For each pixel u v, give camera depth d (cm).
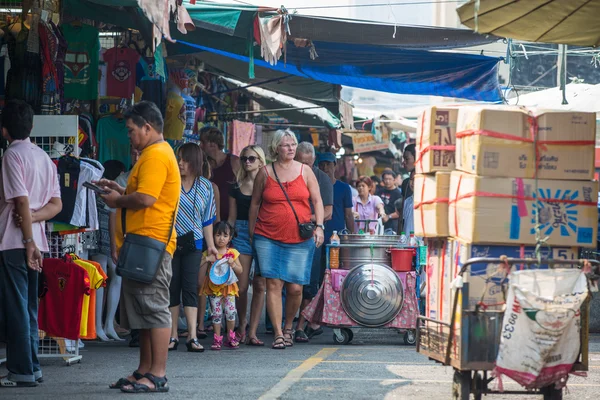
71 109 1738
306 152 1650
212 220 1441
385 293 1534
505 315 801
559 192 835
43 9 1373
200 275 1488
